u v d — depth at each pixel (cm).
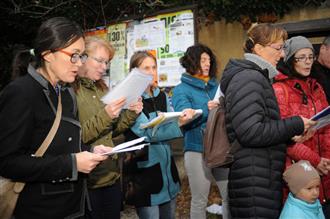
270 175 229
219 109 257
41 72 198
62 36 188
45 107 193
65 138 198
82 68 274
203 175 359
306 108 283
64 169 187
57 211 196
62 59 191
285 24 477
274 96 235
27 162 181
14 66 224
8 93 184
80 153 194
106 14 615
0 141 181
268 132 218
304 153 271
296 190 251
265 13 488
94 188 276
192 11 484
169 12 504
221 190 352
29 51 223
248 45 253
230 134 238
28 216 193
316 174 249
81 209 209
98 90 295
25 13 689
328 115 236
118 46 566
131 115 290
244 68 234
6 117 181
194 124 358
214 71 381
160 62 514
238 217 235
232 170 238
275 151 232
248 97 222
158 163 311
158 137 301
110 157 283
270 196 227
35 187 192
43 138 192
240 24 510
